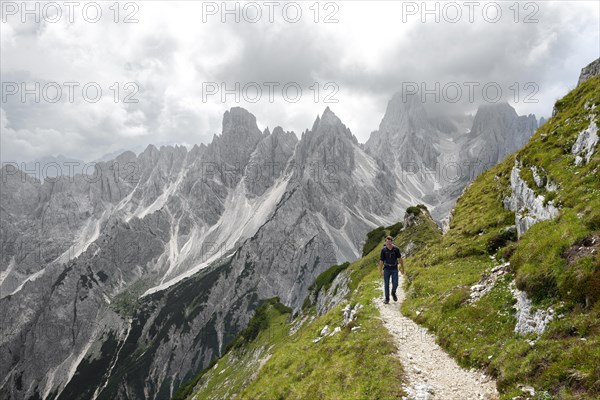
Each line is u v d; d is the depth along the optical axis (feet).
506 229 108.88
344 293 268.62
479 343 58.23
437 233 212.84
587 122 109.81
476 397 47.42
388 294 92.07
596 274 46.73
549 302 52.11
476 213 143.64
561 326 46.50
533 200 101.65
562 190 84.79
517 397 41.68
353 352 71.15
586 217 58.65
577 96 139.23
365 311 89.25
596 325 42.83
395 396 50.62
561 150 108.27
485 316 63.62
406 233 237.25
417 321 77.87
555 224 65.72
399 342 68.39
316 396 63.93
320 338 94.94
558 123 127.03
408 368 58.03
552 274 53.47
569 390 38.24
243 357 401.90
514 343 51.70
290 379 79.30
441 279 94.63
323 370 72.02
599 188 75.36
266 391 81.97
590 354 39.32
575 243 54.75
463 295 74.08
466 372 54.19
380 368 59.67
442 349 64.08
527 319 53.93
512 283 66.54
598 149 87.81
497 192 149.59
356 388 57.77
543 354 44.57
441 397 48.93
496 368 49.88
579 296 48.08
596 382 36.24
